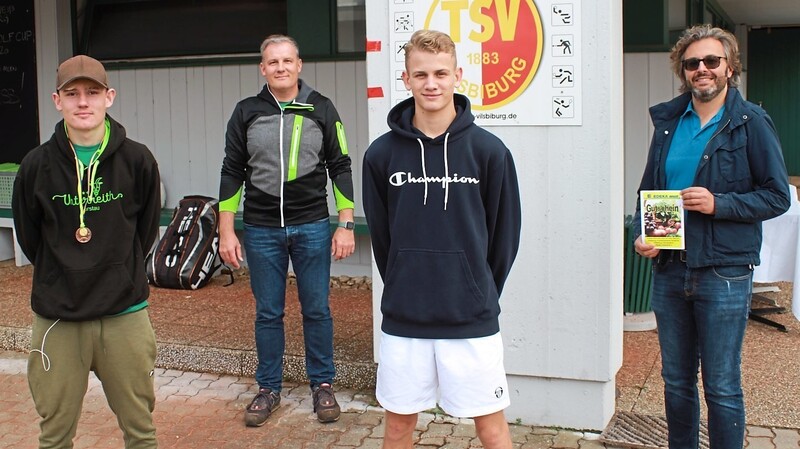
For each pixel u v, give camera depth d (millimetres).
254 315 5785
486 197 2756
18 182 2842
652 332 5469
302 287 4176
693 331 3141
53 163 2822
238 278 7055
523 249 3914
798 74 14094
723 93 3021
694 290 3025
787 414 3961
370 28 4047
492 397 2781
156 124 7668
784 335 5320
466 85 3883
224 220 4133
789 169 14367
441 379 2787
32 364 2924
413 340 2771
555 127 3801
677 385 3186
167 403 4434
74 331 2898
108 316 2902
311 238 4117
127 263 2906
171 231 6824
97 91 2812
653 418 4012
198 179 7586
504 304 3971
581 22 3707
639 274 5574
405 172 2744
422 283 2725
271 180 4051
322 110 4129
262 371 4215
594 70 3721
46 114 8055
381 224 2861
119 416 3043
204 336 5219
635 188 6445
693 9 7598
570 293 3871
